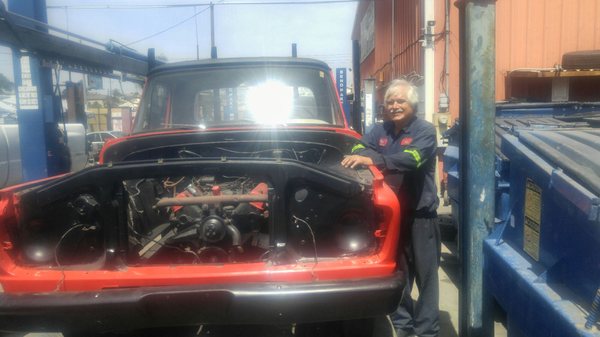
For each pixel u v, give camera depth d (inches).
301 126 160.7
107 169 112.1
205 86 184.7
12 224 114.3
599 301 75.7
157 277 110.8
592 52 400.5
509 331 106.3
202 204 118.9
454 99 428.1
